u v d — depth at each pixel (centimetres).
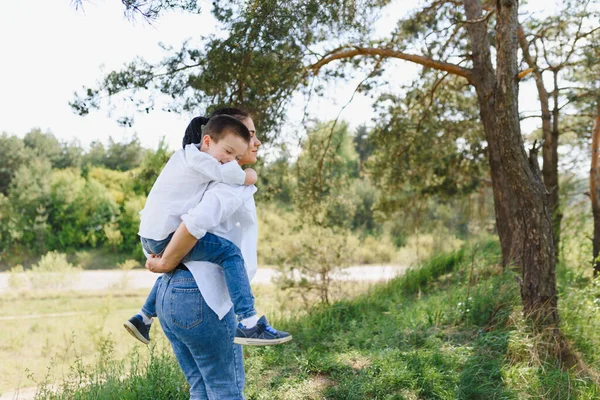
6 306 1412
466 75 898
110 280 1928
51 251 2512
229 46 639
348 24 690
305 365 505
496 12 606
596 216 988
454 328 648
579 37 935
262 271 1848
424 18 914
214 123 260
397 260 2022
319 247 1056
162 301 259
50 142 3281
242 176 257
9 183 2878
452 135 1288
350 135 1827
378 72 888
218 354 258
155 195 256
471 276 835
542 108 1126
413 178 1320
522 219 616
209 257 253
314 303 988
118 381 467
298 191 1093
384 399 438
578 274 938
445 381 478
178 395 425
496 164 912
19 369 810
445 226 2034
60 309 1379
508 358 544
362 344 611
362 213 2472
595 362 545
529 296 608
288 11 611
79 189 2673
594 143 1009
